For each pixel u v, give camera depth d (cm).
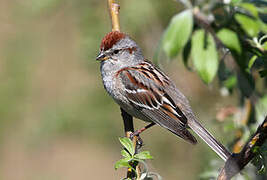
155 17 1135
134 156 560
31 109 1268
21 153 1412
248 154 500
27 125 1263
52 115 1241
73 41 1252
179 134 827
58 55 1263
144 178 603
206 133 802
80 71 1285
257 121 783
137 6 1119
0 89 1226
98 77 1250
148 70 903
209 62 536
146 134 1280
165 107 873
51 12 1193
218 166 770
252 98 754
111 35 885
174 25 539
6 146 1327
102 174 1597
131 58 910
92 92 1256
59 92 1275
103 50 897
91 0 1175
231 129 785
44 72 1273
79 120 1241
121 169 1616
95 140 1284
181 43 534
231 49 548
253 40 594
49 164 1513
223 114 832
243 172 673
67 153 1520
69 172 1531
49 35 1240
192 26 537
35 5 1170
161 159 1259
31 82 1248
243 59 582
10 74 1227
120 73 895
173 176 1240
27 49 1224
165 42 538
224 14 573
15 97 1241
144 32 1145
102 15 1167
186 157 1243
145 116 895
